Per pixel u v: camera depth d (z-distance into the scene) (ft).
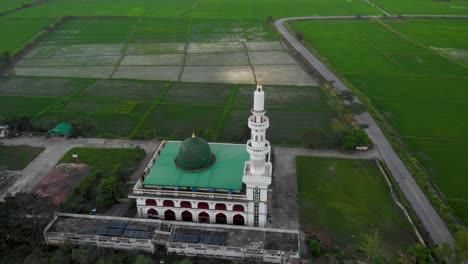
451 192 315.78
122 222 274.16
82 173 341.21
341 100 474.49
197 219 286.66
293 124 431.43
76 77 575.79
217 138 399.24
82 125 413.59
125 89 531.50
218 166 294.66
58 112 460.55
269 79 567.59
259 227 275.39
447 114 449.89
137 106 479.82
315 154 370.53
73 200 306.96
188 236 259.39
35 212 265.13
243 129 392.06
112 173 339.36
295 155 369.09
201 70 605.73
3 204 262.88
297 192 316.40
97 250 250.98
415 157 364.38
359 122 426.51
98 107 475.72
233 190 273.75
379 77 562.66
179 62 643.04
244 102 490.49
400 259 247.29
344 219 286.66
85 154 370.73
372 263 247.29
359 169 345.72
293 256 246.47
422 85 533.14
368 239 251.39
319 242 262.26
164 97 505.66
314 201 305.94
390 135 397.60
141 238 258.57
